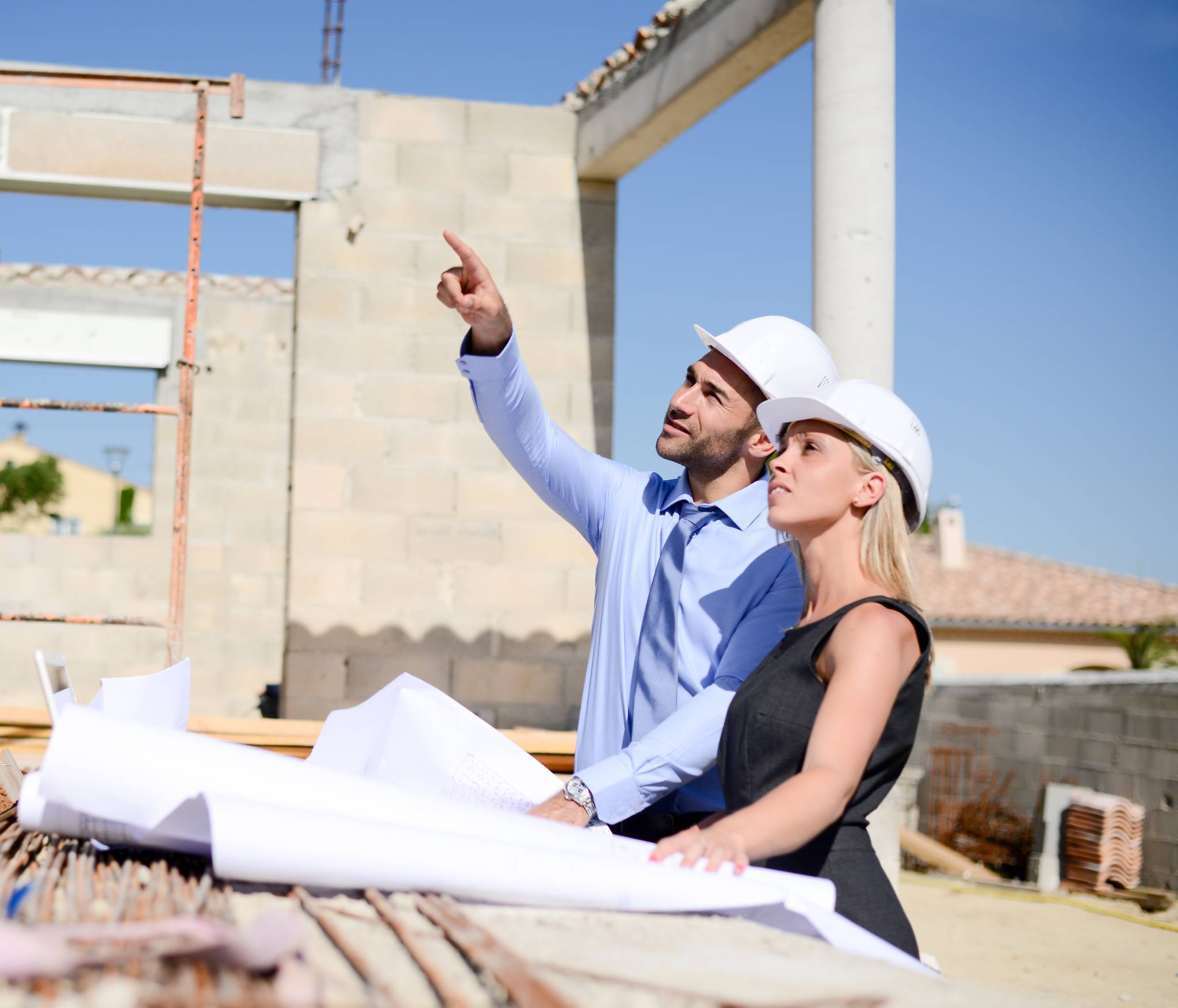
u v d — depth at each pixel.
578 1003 0.81
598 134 6.27
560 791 1.96
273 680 12.79
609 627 2.31
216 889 1.16
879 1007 0.87
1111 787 9.34
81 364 12.23
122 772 1.23
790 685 1.70
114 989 0.74
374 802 1.31
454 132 6.36
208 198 6.16
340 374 6.11
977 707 10.96
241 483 12.90
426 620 6.05
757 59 5.25
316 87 6.23
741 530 2.27
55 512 38.78
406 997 0.83
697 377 2.32
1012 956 6.41
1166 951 6.64
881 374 4.56
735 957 1.03
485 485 6.18
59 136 5.94
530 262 6.37
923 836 10.45
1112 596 24.81
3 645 12.41
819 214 4.67
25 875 1.20
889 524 1.75
